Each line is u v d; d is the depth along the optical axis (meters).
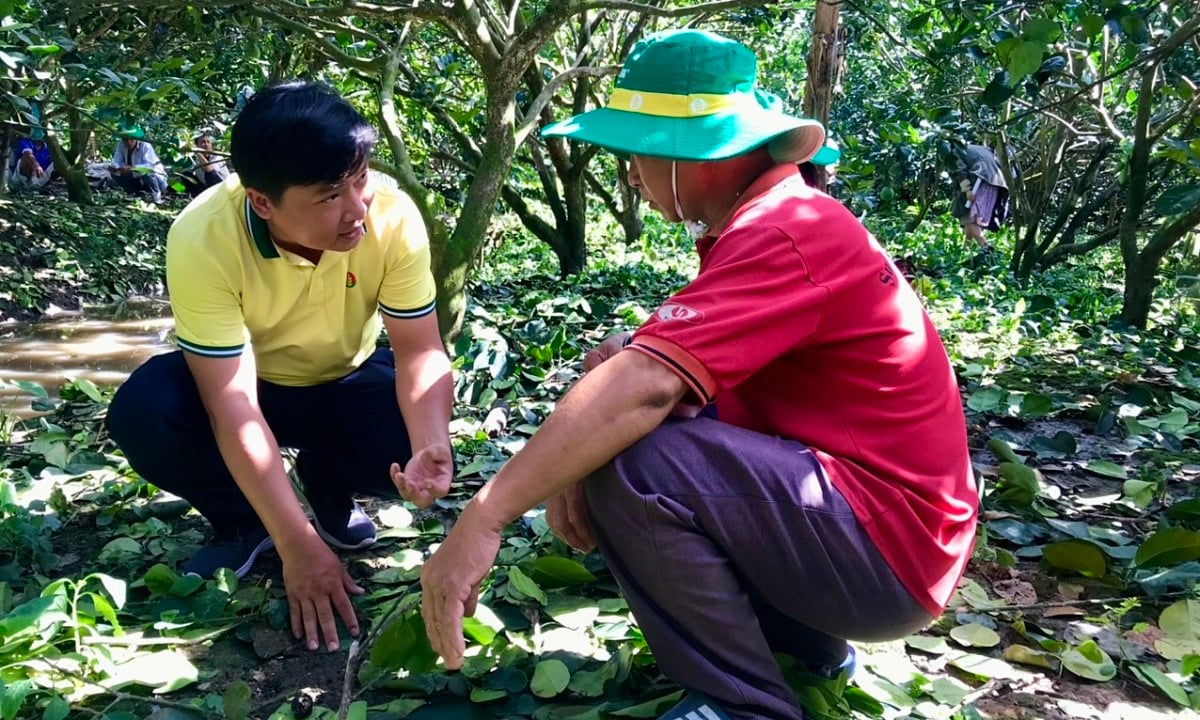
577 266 6.93
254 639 1.93
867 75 8.84
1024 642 1.96
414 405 2.04
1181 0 3.14
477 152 6.48
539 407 3.46
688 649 1.46
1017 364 4.41
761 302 1.37
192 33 4.61
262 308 1.96
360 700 1.74
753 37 8.20
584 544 1.65
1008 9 2.85
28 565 2.27
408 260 2.05
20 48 3.18
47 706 1.62
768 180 1.56
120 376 5.08
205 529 2.49
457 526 1.40
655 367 1.35
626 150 1.52
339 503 2.32
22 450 3.08
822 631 1.55
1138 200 5.25
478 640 1.80
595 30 6.91
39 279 7.12
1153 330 5.62
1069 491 2.79
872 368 1.45
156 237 9.06
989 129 4.71
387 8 3.94
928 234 11.16
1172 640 1.90
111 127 3.81
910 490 1.46
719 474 1.42
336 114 1.64
